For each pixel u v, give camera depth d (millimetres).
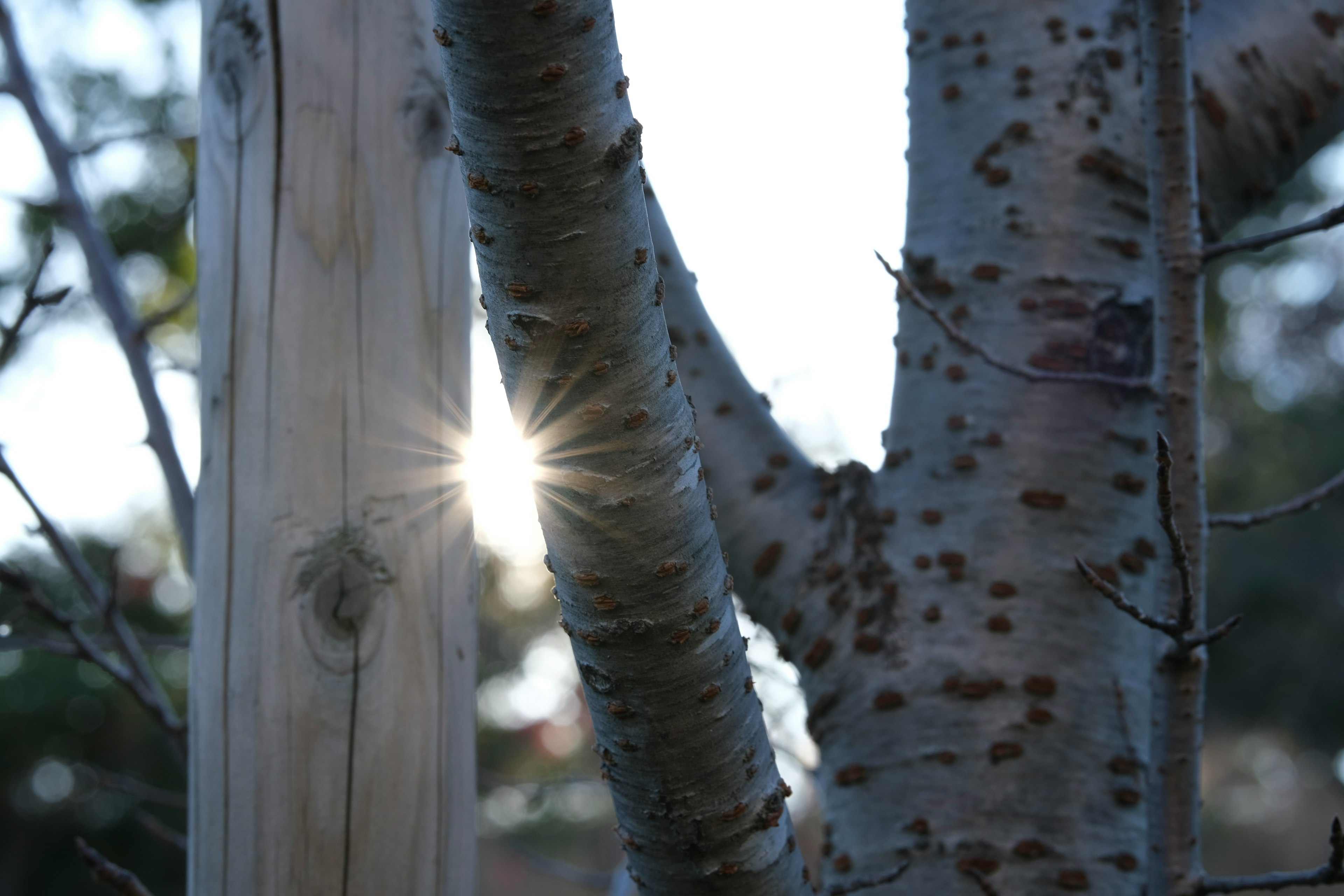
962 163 1177
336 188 1054
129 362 1161
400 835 1038
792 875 969
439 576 1057
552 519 922
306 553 1038
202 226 1061
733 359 1193
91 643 1130
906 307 1184
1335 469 5062
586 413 910
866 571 1138
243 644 1035
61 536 1132
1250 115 1196
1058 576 1125
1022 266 1157
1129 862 1101
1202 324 1025
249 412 1043
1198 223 1027
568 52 885
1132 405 1146
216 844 1029
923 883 1098
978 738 1108
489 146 892
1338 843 979
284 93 1055
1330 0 1222
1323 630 5094
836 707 1131
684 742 942
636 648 931
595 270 900
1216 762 7152
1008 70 1179
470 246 1081
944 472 1145
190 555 1123
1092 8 1188
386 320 1055
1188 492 1019
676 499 920
